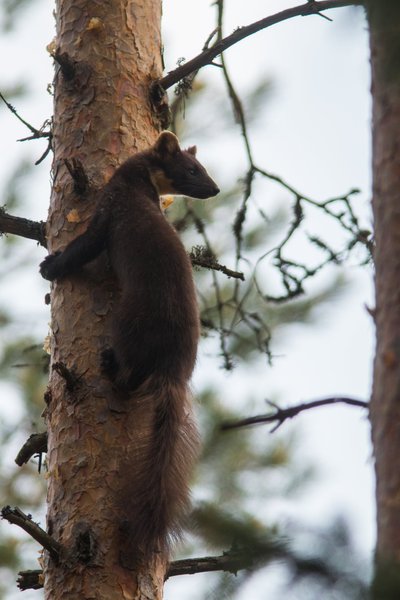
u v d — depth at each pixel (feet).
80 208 34.86
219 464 49.67
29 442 33.09
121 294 34.01
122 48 36.83
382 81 17.92
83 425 31.01
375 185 18.49
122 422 31.30
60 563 29.07
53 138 36.22
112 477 30.40
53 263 33.88
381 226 18.07
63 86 36.37
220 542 15.76
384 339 17.28
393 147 18.20
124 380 32.01
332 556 14.42
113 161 35.91
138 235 35.27
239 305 41.52
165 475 30.96
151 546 29.50
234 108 42.32
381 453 16.63
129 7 37.42
